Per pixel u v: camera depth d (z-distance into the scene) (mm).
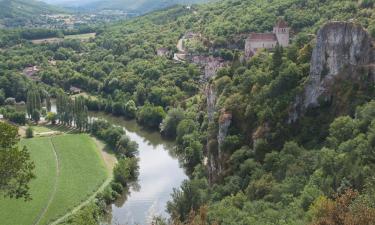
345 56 122375
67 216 138875
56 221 136250
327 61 124750
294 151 115312
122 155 189125
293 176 104688
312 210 77938
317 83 125812
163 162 189625
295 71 131750
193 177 164375
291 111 127375
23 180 61281
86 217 134625
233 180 121750
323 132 118250
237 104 141000
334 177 91875
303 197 89062
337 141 105625
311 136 121188
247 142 133500
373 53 119688
